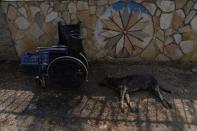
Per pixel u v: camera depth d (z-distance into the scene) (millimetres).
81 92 2930
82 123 2488
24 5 3289
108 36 3355
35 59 3090
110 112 2619
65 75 2840
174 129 2387
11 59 3561
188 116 2541
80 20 3311
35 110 2676
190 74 3207
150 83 2900
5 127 2473
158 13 3213
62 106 2721
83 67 2795
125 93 2809
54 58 2934
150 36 3322
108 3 3211
